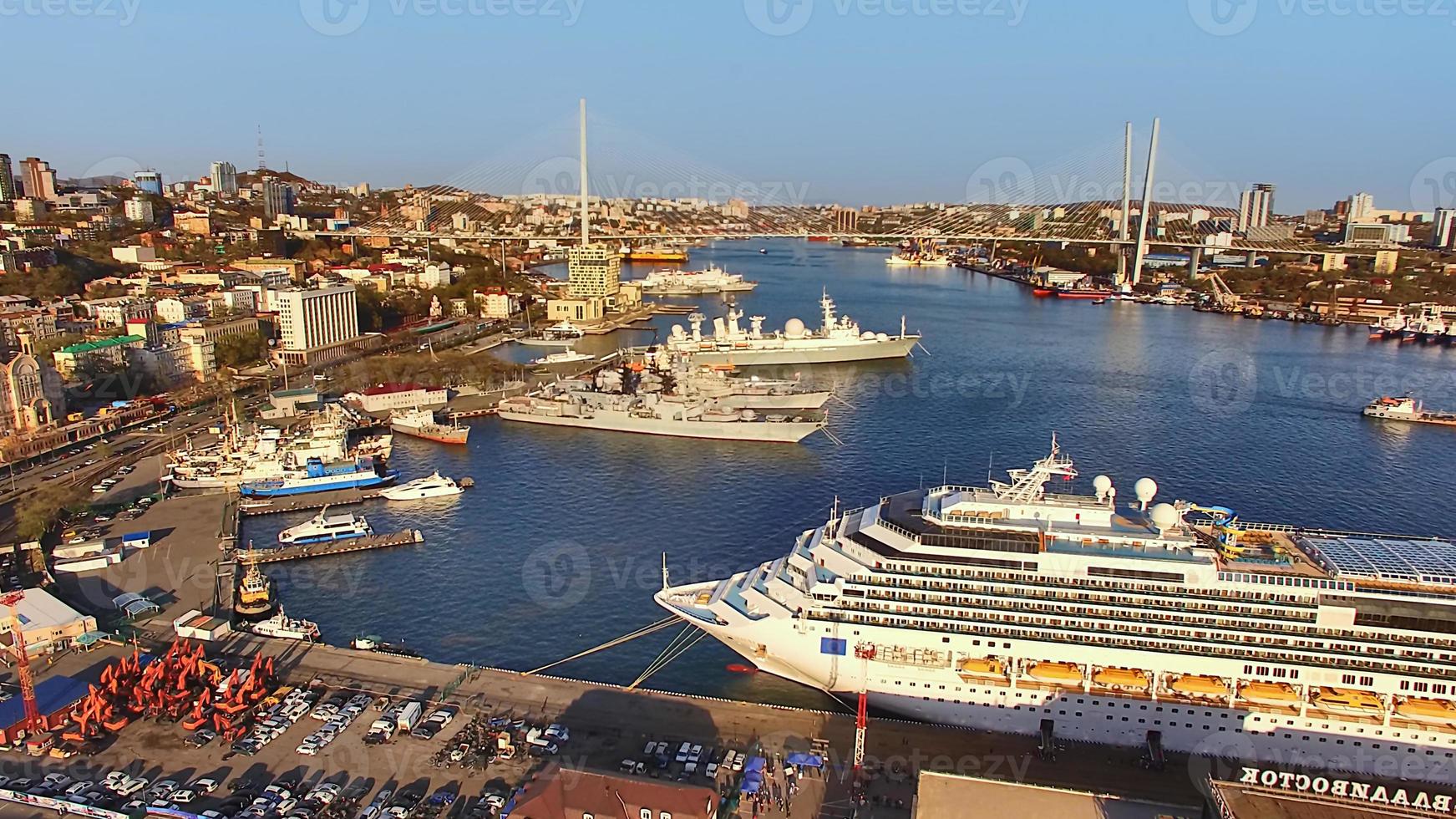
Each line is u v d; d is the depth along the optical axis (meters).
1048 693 92.12
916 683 95.44
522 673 107.56
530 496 176.50
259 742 91.06
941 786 76.44
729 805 83.25
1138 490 100.31
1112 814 73.38
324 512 167.12
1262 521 166.12
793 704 104.88
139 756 89.12
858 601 97.25
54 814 81.31
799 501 173.75
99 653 109.75
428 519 163.88
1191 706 89.94
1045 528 97.25
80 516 161.50
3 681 101.50
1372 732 87.31
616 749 91.75
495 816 80.88
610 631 121.88
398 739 92.81
